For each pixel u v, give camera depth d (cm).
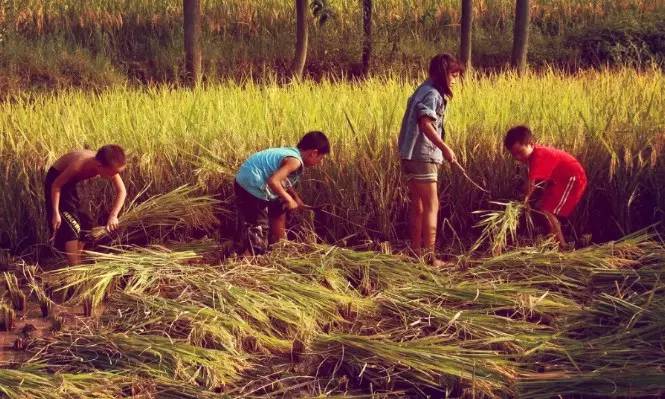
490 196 686
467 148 695
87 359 453
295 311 497
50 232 660
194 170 685
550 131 713
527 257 573
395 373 438
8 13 1527
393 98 826
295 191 670
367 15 1481
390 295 523
